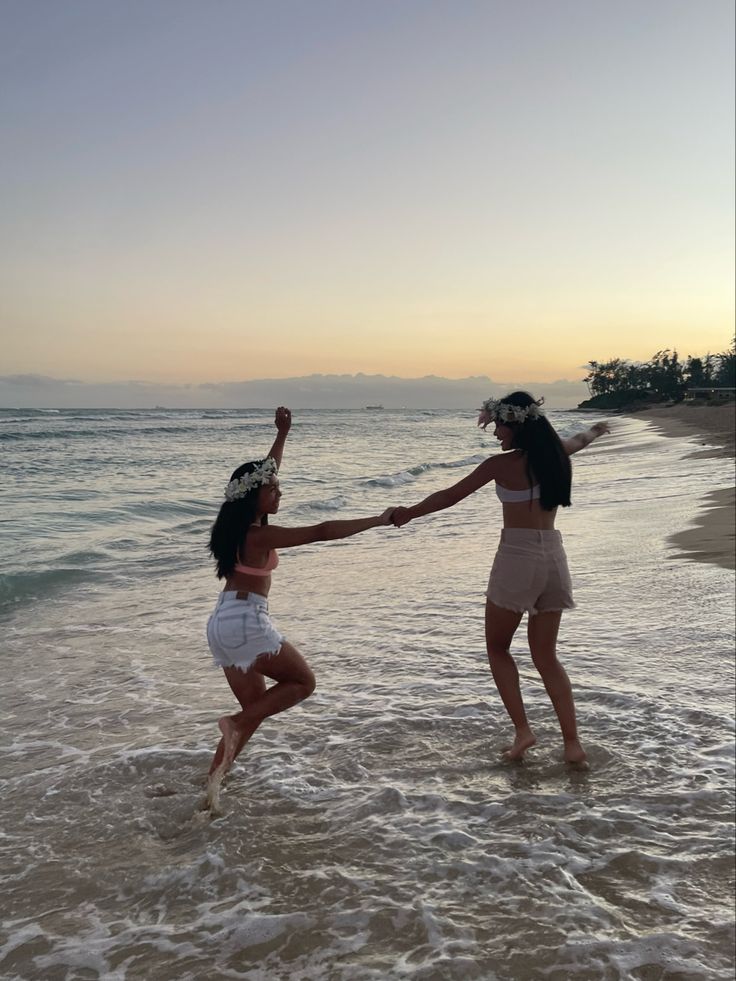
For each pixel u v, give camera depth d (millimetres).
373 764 4285
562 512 15055
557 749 4422
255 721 4008
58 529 13781
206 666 6379
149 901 3082
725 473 21219
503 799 3832
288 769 4242
